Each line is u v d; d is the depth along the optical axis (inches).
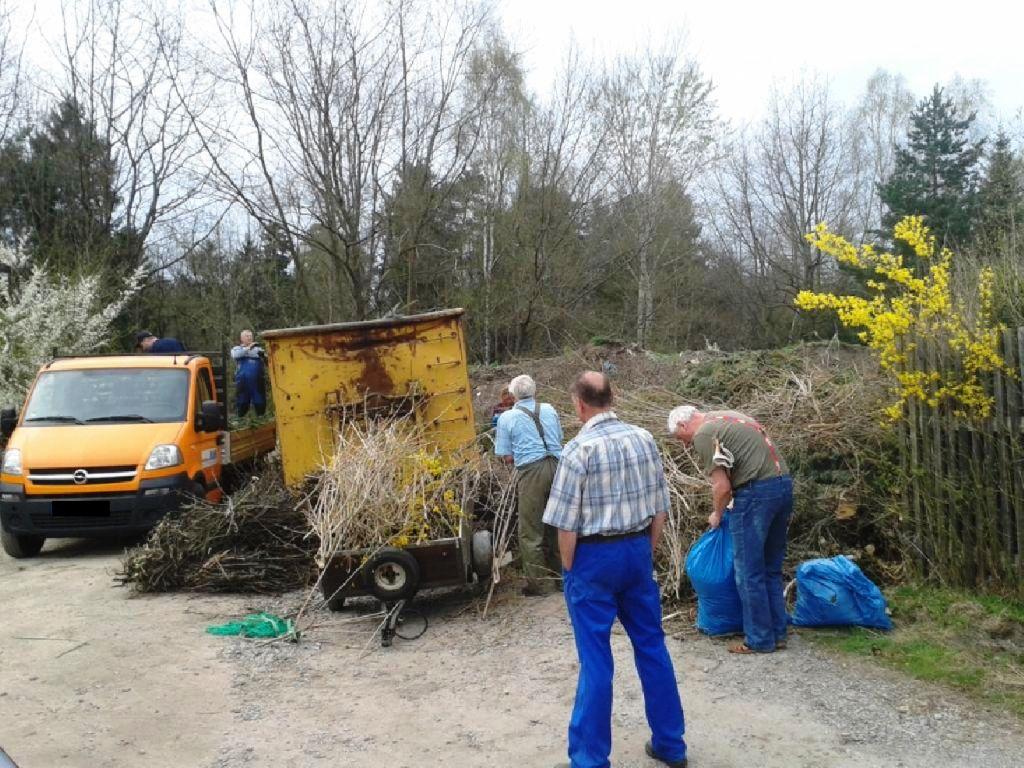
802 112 1534.2
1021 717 176.2
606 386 167.6
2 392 613.9
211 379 438.3
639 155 1141.1
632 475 161.3
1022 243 354.9
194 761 171.9
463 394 320.2
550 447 281.0
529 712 190.4
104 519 357.7
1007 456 226.7
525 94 951.0
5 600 298.4
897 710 181.8
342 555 249.6
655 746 163.0
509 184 1003.3
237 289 1146.0
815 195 1523.1
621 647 228.5
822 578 227.0
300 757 172.7
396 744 177.2
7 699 205.0
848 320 264.8
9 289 724.0
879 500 266.7
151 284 1057.5
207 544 299.3
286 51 714.8
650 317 1207.6
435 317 319.3
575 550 158.7
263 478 350.6
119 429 377.7
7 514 361.1
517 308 1003.3
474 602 276.5
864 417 287.9
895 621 229.5
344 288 813.2
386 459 271.1
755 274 1594.5
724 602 226.1
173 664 227.5
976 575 236.5
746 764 162.2
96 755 175.0
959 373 235.5
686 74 1138.0
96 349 719.7
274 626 255.4
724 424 215.6
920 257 287.0
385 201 793.6
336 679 215.9
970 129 1520.7
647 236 1138.0
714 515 213.2
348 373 320.2
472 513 298.5
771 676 202.1
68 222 1007.0
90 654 235.6
